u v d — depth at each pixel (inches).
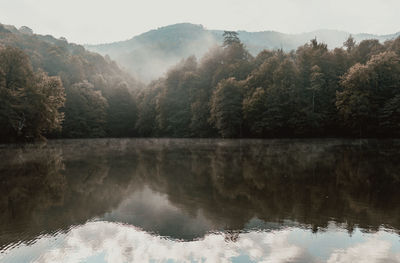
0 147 1680.6
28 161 1027.3
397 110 2057.1
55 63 4313.5
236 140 2363.4
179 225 365.4
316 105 2482.8
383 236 322.3
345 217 387.2
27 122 2010.3
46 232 348.2
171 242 314.3
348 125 2287.2
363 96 2139.5
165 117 3464.6
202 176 710.5
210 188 578.2
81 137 3440.0
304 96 2487.7
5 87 1889.8
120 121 4094.5
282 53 3198.8
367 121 2241.6
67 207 456.1
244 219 384.5
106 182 651.5
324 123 2465.6
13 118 1903.3
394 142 1817.2
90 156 1196.5
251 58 3575.3
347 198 483.8
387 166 823.7
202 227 356.5
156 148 1638.8
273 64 2652.6
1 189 588.4
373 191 532.4
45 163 973.8
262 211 418.3
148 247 302.5
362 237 319.3
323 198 488.7
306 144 1722.4
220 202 471.8
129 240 321.1
